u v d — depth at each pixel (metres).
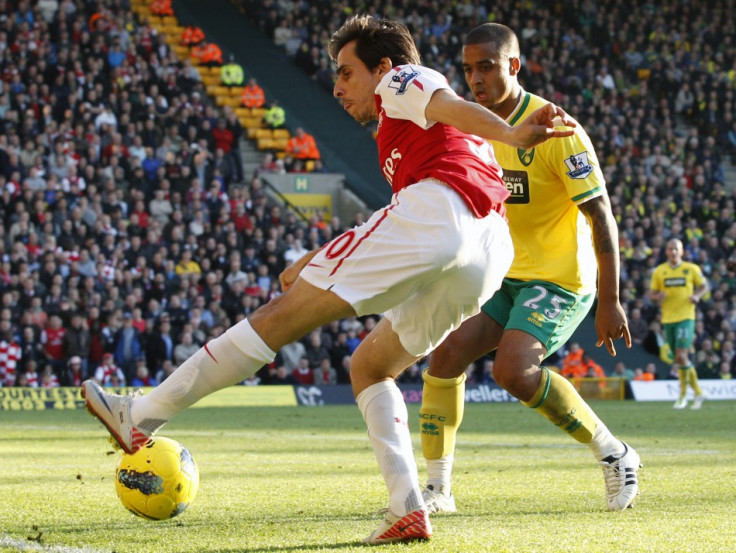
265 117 24.66
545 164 4.87
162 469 3.93
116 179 19.66
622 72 28.44
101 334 16.44
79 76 20.89
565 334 4.91
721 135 27.80
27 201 17.70
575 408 4.62
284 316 3.56
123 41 22.31
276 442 9.08
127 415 3.62
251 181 21.77
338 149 25.03
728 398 19.97
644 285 21.97
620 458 4.65
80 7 22.62
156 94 21.61
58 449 8.23
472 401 18.05
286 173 23.25
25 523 4.17
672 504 4.79
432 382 4.69
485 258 3.62
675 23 29.83
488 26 5.00
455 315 3.71
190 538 3.79
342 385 17.59
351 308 3.53
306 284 3.56
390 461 3.71
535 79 26.73
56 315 16.23
